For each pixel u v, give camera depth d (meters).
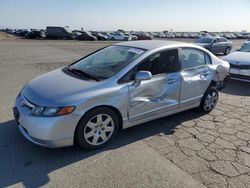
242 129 4.56
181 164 3.38
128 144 3.89
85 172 3.16
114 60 4.21
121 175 3.11
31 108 3.34
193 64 4.84
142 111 4.04
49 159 3.43
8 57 13.97
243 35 66.62
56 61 13.06
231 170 3.29
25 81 7.92
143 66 4.00
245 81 7.91
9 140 3.89
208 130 4.48
